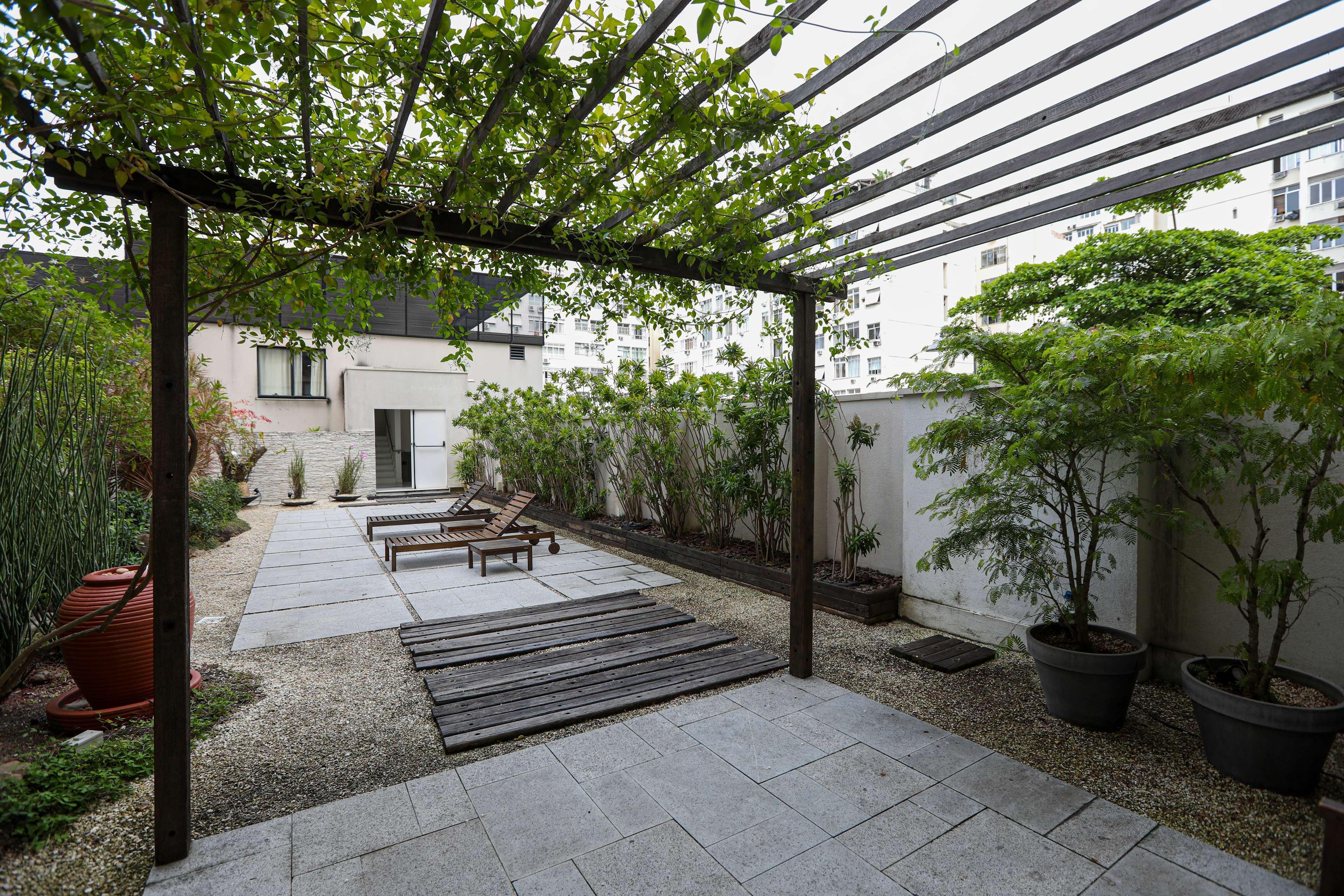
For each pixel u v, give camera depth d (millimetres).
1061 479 3117
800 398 3643
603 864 2002
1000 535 3141
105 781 2357
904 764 2615
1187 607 3418
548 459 9805
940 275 24281
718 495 6434
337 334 3164
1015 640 3373
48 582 3527
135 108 1793
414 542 6629
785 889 1887
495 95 1990
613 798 2373
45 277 4402
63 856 2012
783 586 5434
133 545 4914
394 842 2113
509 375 16094
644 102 2182
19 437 3232
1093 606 3590
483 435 12609
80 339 4000
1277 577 2318
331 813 2281
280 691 3438
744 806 2316
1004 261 23797
